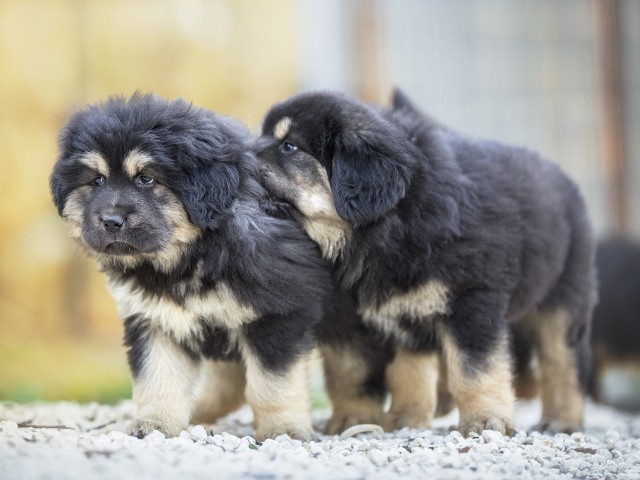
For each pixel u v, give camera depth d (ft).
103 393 44.11
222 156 24.73
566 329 31.04
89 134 24.62
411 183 26.37
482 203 27.14
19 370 47.73
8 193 56.18
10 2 55.83
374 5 60.54
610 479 20.56
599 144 66.44
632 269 48.42
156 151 24.18
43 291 56.08
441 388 32.71
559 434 28.35
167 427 24.66
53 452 19.49
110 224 23.94
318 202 26.55
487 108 63.82
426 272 26.20
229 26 59.11
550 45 65.92
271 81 60.08
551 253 29.19
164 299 24.93
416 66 61.77
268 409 25.00
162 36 58.08
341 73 60.90
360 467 19.95
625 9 66.08
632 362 47.98
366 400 28.89
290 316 24.98
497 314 26.53
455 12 62.95
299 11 60.44
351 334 27.96
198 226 24.22
